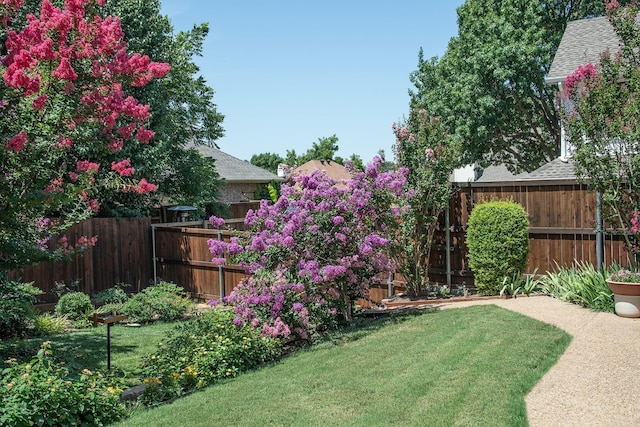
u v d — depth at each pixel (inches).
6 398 207.5
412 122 445.4
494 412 191.6
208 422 209.8
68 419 215.6
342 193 378.9
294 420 203.0
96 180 373.1
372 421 193.0
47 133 287.3
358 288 389.4
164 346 332.5
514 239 399.9
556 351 257.6
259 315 335.9
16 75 256.8
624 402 200.2
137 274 615.5
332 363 275.3
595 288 346.6
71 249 374.6
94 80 295.3
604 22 684.7
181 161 753.6
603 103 349.1
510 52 848.9
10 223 284.7
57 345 373.1
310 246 358.6
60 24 278.5
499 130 955.3
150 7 701.3
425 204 434.3
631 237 384.8
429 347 278.1
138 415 230.7
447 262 461.1
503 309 351.3
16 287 362.6
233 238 365.7
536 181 419.5
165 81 762.2
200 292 587.8
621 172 350.0
